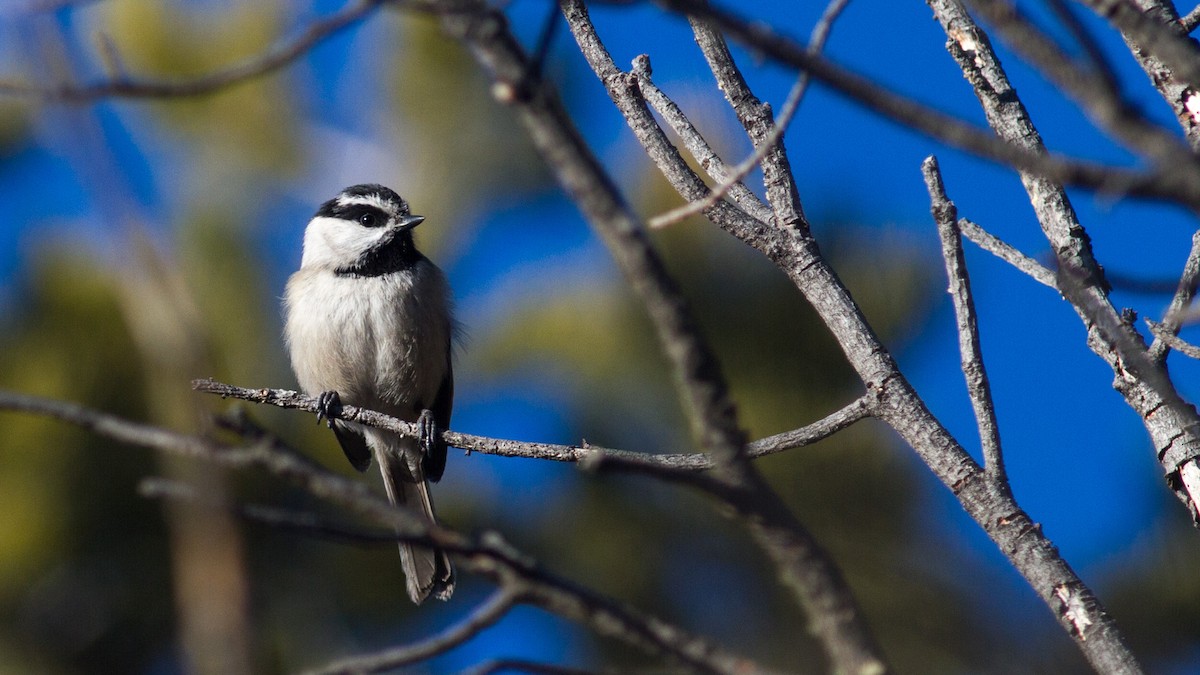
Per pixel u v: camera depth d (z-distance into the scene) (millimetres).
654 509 11992
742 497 3178
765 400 11648
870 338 5961
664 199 12203
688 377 3186
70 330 10508
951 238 5676
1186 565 11141
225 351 11969
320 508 11164
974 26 6039
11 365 10484
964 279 5652
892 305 12102
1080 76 3068
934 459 5613
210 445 3059
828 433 5895
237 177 14727
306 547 11273
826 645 3301
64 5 3188
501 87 3178
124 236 3104
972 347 5633
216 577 2908
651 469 3119
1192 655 11234
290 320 10969
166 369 3100
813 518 11484
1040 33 3109
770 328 11820
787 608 11406
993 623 11289
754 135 6496
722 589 11711
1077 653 11094
